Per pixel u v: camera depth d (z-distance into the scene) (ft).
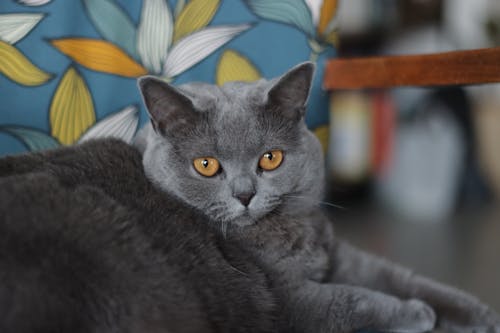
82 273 1.14
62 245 1.15
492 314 1.45
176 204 1.42
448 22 3.29
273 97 1.41
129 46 1.66
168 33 1.67
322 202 1.52
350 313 1.38
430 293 1.52
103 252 1.18
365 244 2.61
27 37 1.59
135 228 1.26
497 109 3.13
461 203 3.13
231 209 1.40
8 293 1.07
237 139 1.39
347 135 3.12
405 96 3.02
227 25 1.69
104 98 1.65
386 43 3.09
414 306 1.38
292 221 1.47
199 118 1.40
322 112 1.71
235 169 1.40
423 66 1.48
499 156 3.14
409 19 3.14
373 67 1.57
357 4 3.07
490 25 3.18
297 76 1.41
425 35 3.05
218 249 1.40
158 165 1.42
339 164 3.15
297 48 1.69
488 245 2.58
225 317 1.33
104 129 1.65
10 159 1.42
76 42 1.62
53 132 1.61
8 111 1.57
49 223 1.16
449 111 2.99
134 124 1.67
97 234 1.19
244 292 1.38
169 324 1.20
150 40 1.67
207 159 1.40
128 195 1.39
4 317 1.06
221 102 1.43
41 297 1.09
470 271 2.31
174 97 1.38
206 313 1.28
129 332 1.15
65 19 1.61
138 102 1.67
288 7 1.69
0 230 1.12
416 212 3.06
